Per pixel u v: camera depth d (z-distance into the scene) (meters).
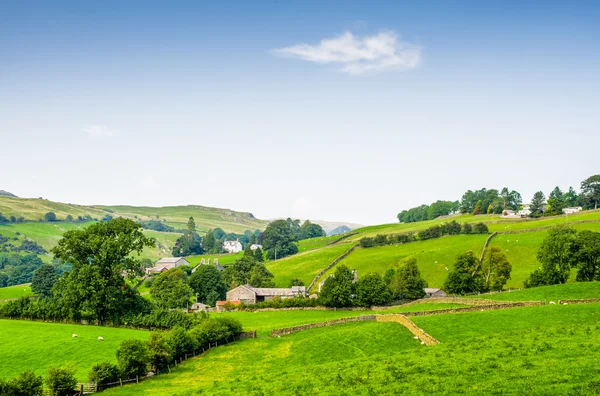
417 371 55.53
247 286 179.50
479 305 100.69
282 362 82.31
